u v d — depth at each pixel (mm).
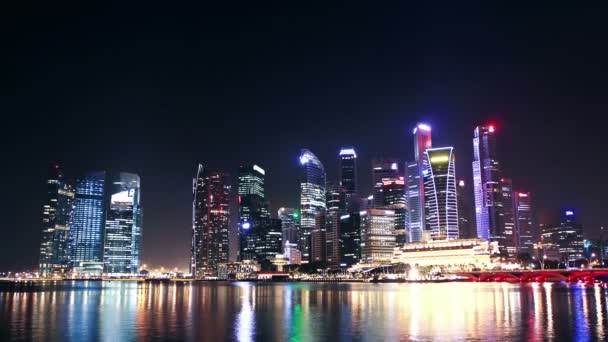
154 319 128375
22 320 126000
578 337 91812
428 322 115938
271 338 93938
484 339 89500
